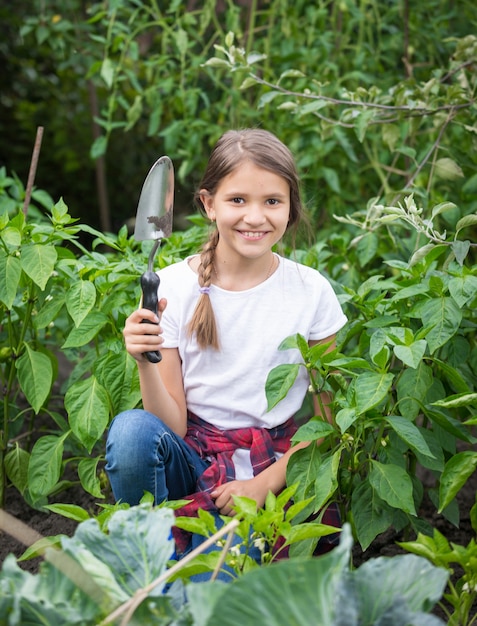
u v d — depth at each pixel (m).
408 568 1.36
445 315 2.00
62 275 2.41
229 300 2.11
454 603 1.71
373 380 1.83
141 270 2.30
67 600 1.34
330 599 1.22
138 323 1.86
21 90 6.55
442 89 3.02
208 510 2.00
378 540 2.39
